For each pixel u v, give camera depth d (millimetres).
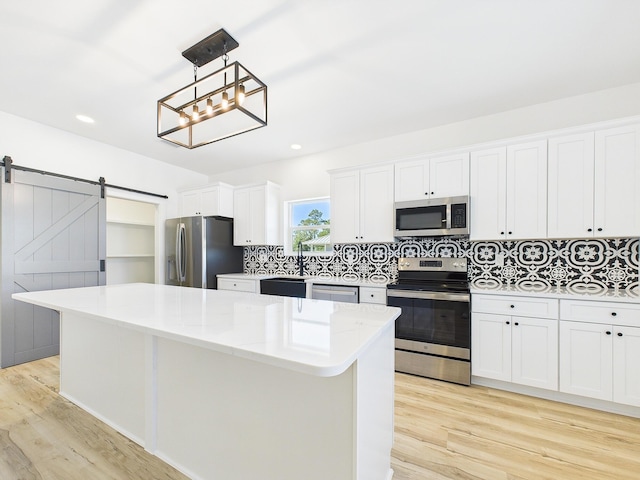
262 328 1147
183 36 1781
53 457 1525
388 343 1422
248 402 1222
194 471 1385
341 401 1017
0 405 2027
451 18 1664
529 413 2002
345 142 3562
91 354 1899
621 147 2119
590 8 1590
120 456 1535
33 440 1657
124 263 4938
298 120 2961
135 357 1631
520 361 2264
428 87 2383
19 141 2842
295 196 4121
